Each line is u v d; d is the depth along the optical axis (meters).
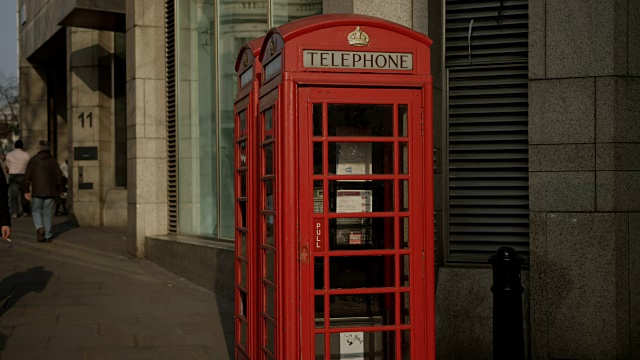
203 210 12.09
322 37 4.73
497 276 5.43
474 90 7.18
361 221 4.90
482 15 7.13
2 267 12.10
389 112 4.84
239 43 10.85
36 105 24.50
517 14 7.03
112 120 19.25
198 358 7.02
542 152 6.54
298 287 4.73
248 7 10.68
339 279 4.89
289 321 4.73
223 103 11.23
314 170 4.75
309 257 4.73
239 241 6.45
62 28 19.78
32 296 9.79
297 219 4.71
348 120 4.79
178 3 12.66
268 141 5.14
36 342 7.45
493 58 7.12
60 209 24.33
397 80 4.79
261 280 5.51
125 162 19.38
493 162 7.13
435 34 7.11
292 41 4.69
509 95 7.10
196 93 12.24
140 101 12.97
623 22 6.38
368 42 4.77
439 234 7.12
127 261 12.73
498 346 5.40
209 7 11.76
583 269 6.43
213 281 10.25
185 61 12.58
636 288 6.39
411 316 4.87
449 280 7.00
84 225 19.02
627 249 6.37
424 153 4.85
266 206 5.33
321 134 4.75
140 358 6.96
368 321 4.94
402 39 4.82
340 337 4.88
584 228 6.43
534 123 6.57
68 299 9.65
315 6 9.35
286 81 4.67
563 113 6.49
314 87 4.72
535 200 6.56
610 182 6.36
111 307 9.22
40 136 24.55
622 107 6.38
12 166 21.38
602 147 6.39
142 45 12.97
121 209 18.69
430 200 4.86
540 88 6.56
